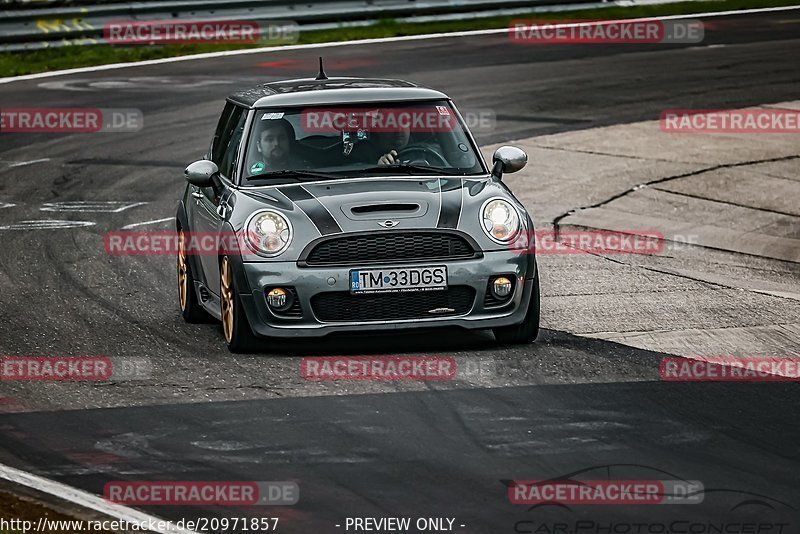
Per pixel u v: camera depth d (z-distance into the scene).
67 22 84.56
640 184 50.75
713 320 30.75
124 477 19.64
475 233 26.86
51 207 47.88
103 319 31.67
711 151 56.22
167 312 32.66
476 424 22.00
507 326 27.11
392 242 26.53
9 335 29.98
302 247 26.45
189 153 57.81
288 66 78.19
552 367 25.83
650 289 34.78
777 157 54.97
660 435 21.28
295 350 27.69
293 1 90.25
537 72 76.12
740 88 70.19
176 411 23.22
